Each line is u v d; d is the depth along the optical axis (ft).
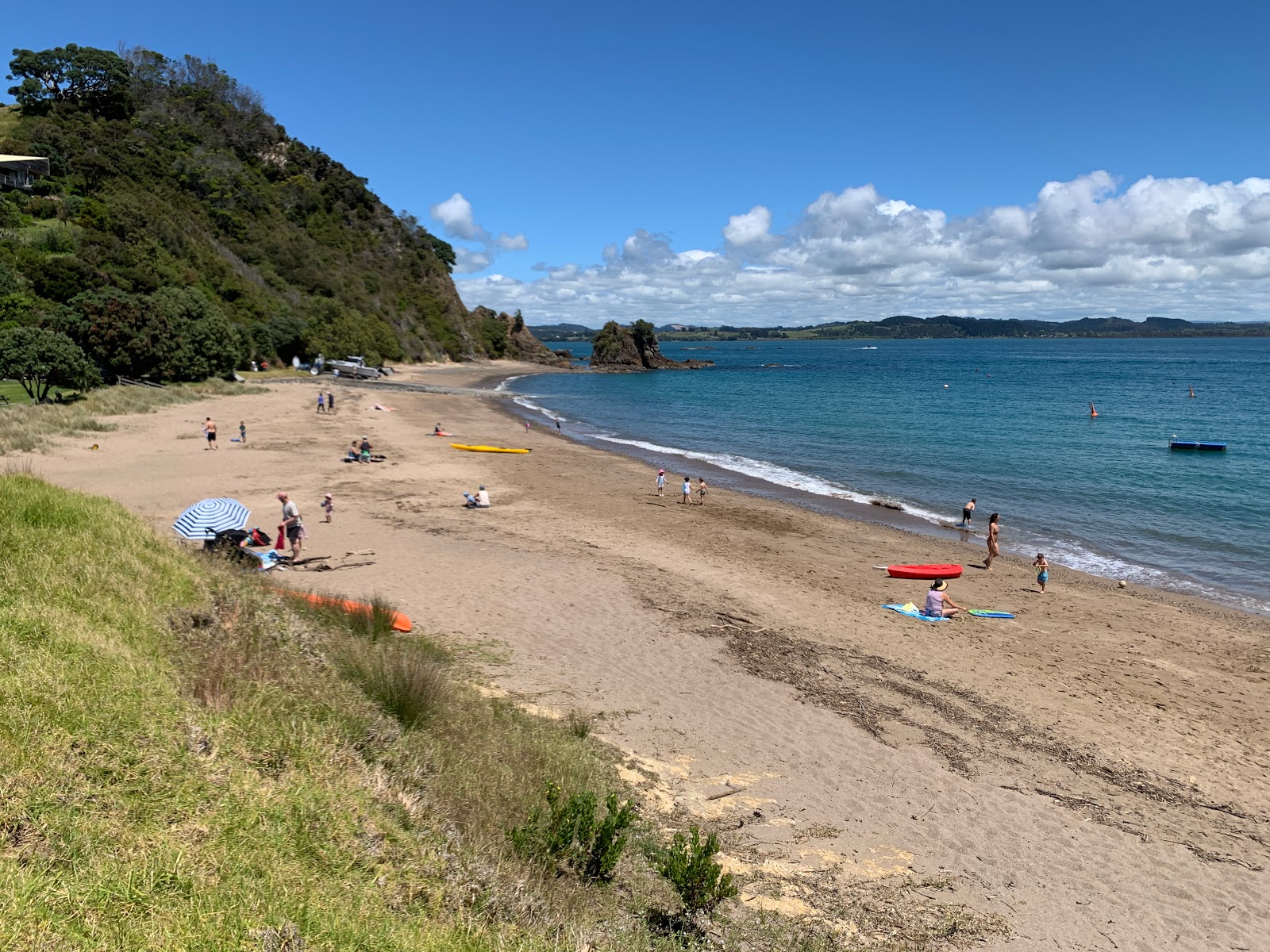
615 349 440.45
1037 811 30.94
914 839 28.17
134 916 13.55
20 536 29.19
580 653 44.01
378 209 423.23
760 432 169.58
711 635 48.60
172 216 272.51
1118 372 395.55
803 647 48.06
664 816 27.27
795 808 29.48
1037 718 40.16
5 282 178.09
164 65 375.45
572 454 131.95
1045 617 58.23
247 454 108.27
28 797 15.46
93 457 99.09
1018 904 24.91
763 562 68.90
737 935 20.86
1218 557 76.54
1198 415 196.65
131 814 16.20
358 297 344.49
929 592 57.00
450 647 42.39
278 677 25.73
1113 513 93.81
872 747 35.32
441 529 73.56
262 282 294.25
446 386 276.41
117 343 169.68
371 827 19.12
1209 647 53.16
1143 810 31.71
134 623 25.55
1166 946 23.53
